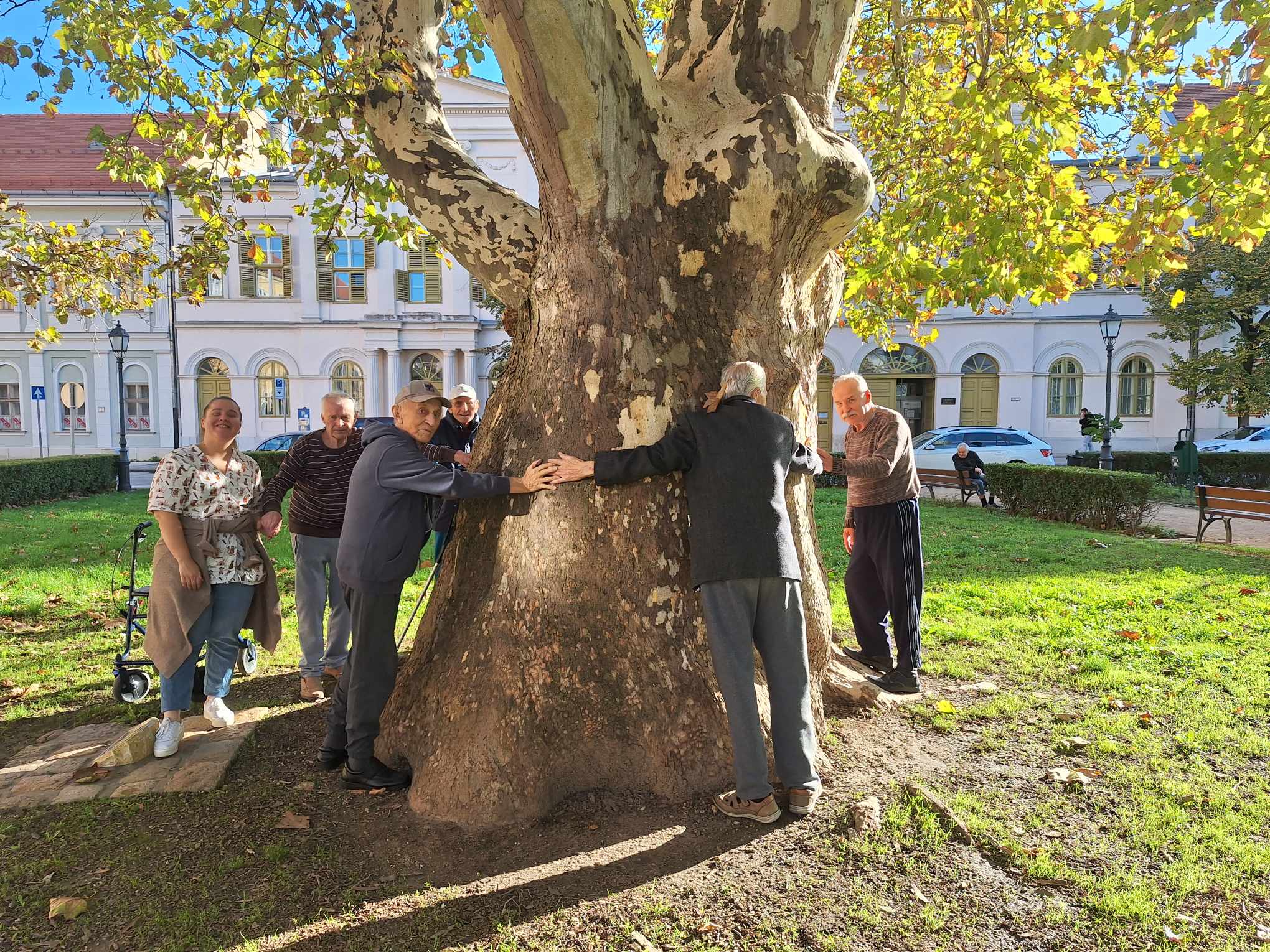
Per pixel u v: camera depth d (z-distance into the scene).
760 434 3.19
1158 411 29.30
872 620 5.00
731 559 3.04
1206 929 2.52
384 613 3.42
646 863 2.90
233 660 4.25
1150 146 7.50
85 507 15.68
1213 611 6.44
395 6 4.33
